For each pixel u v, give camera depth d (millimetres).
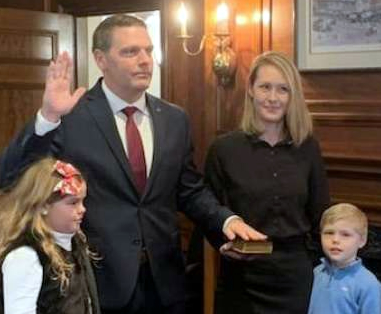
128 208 2096
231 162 2244
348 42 2988
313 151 2268
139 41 2061
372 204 2924
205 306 3191
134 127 2152
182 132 2238
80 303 1899
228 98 3408
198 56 3672
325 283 2211
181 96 3768
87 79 4633
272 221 2193
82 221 2090
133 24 2078
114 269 2068
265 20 3248
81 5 4355
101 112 2119
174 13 3752
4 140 4105
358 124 2982
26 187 1915
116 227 2076
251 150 2234
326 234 2207
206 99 3463
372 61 2924
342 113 3014
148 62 2080
